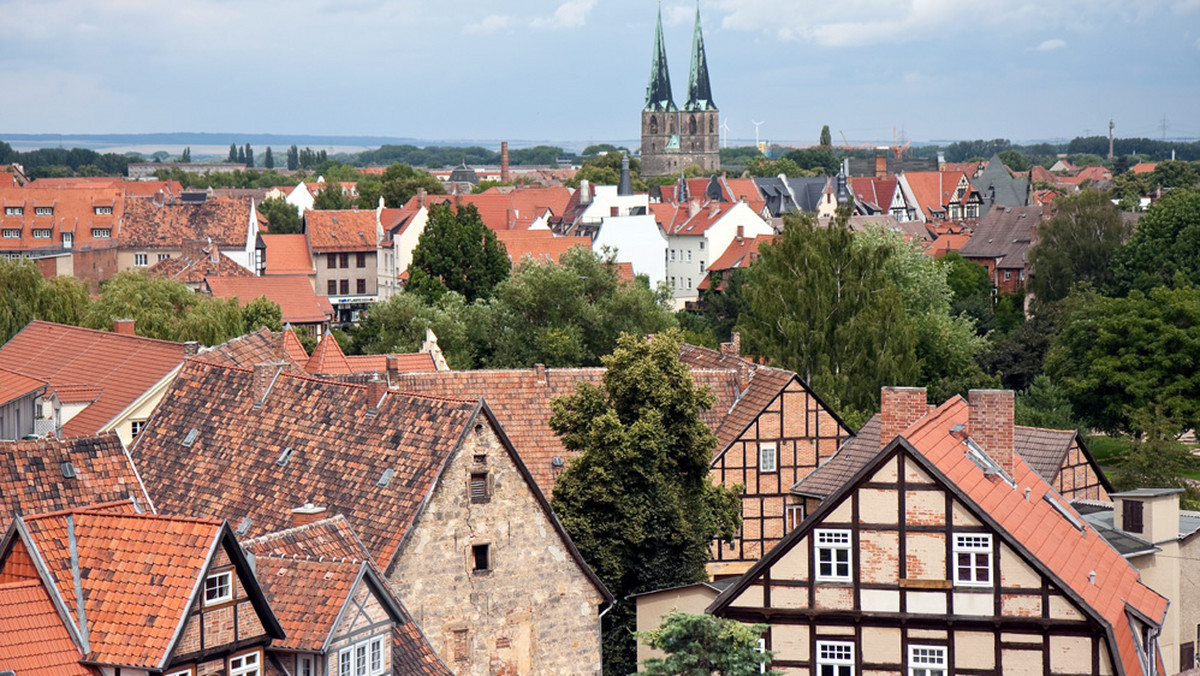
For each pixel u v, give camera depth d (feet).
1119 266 522.06
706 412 253.44
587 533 194.80
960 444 160.97
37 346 290.56
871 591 149.28
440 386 236.63
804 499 244.22
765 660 139.64
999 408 165.27
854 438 245.65
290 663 129.18
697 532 202.08
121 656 116.88
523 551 169.78
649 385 198.90
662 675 137.90
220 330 353.72
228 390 200.54
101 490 160.35
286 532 144.77
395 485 167.02
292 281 502.79
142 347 266.16
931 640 148.36
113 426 245.24
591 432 195.21
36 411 248.73
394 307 393.50
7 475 154.61
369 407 180.86
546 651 171.63
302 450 182.70
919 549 148.15
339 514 162.20
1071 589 144.66
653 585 197.06
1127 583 160.25
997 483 157.69
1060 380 379.14
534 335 363.76
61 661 116.67
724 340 512.63
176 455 195.72
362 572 132.67
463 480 166.40
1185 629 183.52
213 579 121.39
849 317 363.15
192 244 587.68
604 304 372.79
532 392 239.30
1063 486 232.32
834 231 376.27
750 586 151.74
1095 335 374.43
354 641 132.05
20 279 344.08
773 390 248.73
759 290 374.22
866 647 149.59
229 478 187.21
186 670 118.93
